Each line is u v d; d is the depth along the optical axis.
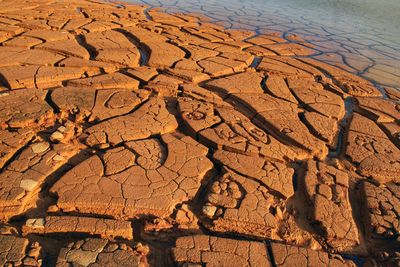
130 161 4.18
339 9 19.41
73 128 4.62
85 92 5.64
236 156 4.54
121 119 5.02
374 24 16.02
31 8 10.63
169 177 4.02
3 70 6.00
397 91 8.02
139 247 3.17
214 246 3.26
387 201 4.12
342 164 4.97
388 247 3.70
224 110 5.73
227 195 3.84
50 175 3.86
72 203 3.51
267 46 10.26
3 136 4.30
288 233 3.63
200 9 15.52
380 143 5.46
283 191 4.07
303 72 8.20
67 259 2.93
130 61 7.36
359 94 7.45
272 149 4.82
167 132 5.04
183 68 7.35
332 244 3.65
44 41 7.85
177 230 3.54
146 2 15.81
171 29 10.57
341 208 3.95
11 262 2.88
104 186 3.75
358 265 3.52
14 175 3.71
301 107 6.46
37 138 4.39
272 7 18.33
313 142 5.14
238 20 14.01
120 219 3.54
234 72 7.77
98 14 11.00
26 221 3.24
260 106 6.00
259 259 3.21
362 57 10.53
